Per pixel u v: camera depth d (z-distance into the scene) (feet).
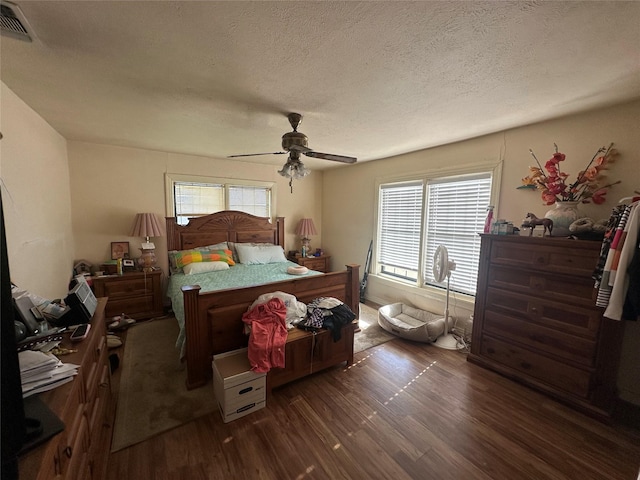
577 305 6.45
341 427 5.92
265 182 15.33
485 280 8.16
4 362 2.00
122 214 11.75
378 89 5.95
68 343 4.15
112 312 10.79
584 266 6.27
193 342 7.04
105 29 4.02
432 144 10.64
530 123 8.14
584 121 7.24
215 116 7.66
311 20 3.81
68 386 3.24
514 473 4.90
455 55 4.66
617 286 5.45
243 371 6.16
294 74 5.33
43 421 2.60
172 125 8.50
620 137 6.68
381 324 10.86
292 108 7.04
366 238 14.73
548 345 6.97
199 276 10.76
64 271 9.30
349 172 15.51
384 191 13.73
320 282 9.32
